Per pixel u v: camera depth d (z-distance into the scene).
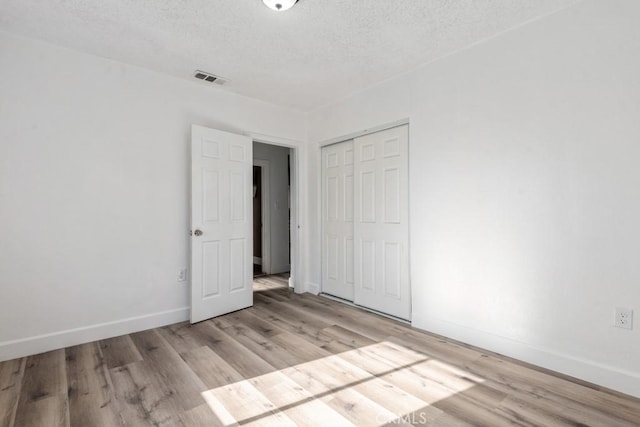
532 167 2.18
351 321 3.04
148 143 2.88
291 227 4.27
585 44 1.96
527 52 2.19
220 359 2.26
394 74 3.00
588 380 1.95
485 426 1.55
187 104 3.12
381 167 3.24
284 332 2.77
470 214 2.50
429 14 2.09
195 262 2.97
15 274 2.28
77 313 2.52
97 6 1.98
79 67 2.54
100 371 2.08
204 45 2.47
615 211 1.87
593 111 1.94
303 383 1.95
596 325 1.93
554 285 2.09
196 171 2.99
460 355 2.32
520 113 2.23
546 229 2.13
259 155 5.16
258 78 3.08
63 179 2.47
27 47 2.33
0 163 2.23
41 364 2.18
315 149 4.01
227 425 1.57
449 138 2.63
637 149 1.80
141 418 1.62
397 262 3.11
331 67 2.85
